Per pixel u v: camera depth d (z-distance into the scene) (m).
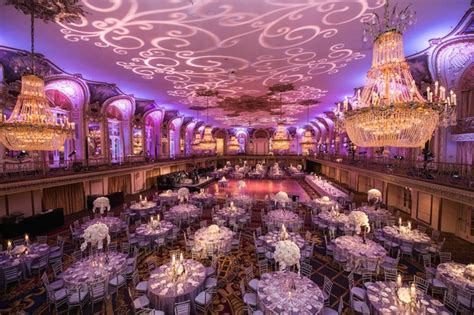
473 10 5.83
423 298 4.68
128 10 5.53
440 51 8.36
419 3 5.47
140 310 4.94
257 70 10.00
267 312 4.43
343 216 10.11
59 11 5.62
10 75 9.59
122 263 6.23
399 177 10.84
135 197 17.62
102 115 15.34
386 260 6.72
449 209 10.84
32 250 7.17
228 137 41.12
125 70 10.25
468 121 9.52
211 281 5.90
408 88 4.12
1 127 5.35
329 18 5.91
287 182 24.75
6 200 10.56
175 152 27.50
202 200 14.57
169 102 17.88
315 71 10.18
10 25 6.38
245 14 5.69
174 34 6.73
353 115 4.40
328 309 4.90
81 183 14.16
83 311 5.44
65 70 10.41
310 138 18.00
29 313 5.38
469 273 5.48
